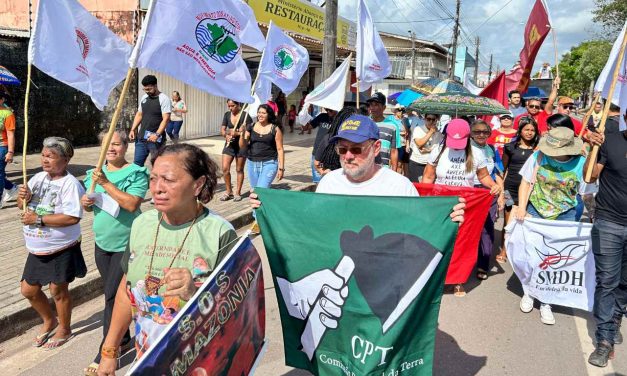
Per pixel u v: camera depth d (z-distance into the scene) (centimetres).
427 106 799
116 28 1434
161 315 221
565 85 5378
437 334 441
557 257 481
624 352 417
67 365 377
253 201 288
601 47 3297
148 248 226
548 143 475
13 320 419
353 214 271
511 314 491
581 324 473
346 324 269
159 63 329
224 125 895
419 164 913
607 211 388
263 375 371
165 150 221
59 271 385
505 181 650
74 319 455
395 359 261
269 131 749
